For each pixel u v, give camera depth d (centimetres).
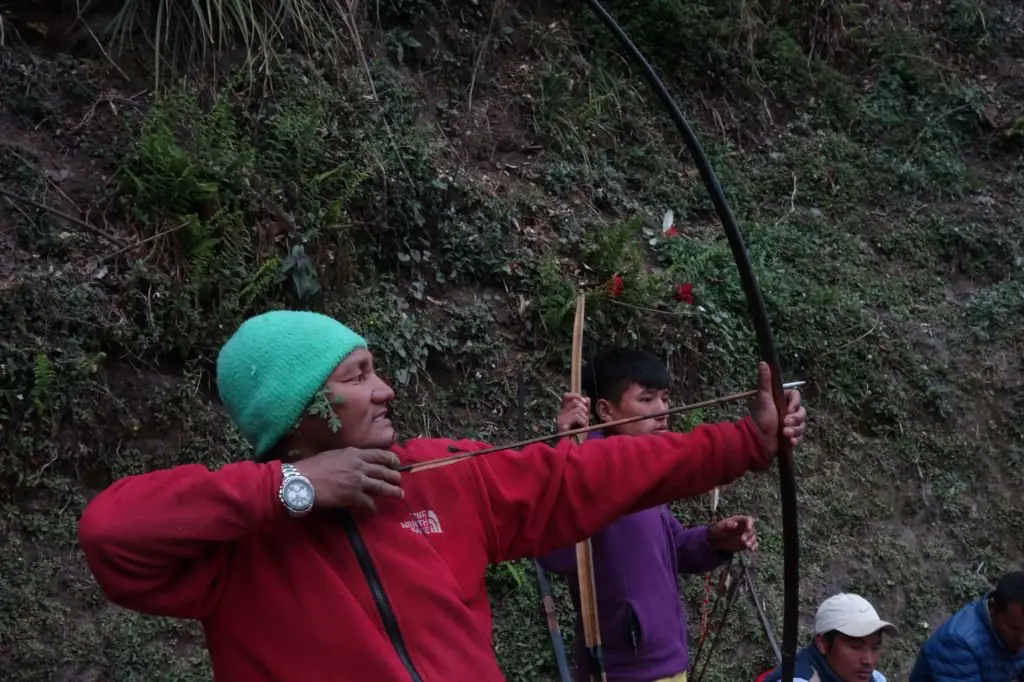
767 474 474
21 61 381
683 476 182
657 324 466
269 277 366
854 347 526
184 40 412
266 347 168
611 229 473
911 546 495
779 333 512
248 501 149
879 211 604
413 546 167
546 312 438
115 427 333
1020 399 553
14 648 294
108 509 149
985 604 364
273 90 416
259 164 393
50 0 396
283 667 155
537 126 509
